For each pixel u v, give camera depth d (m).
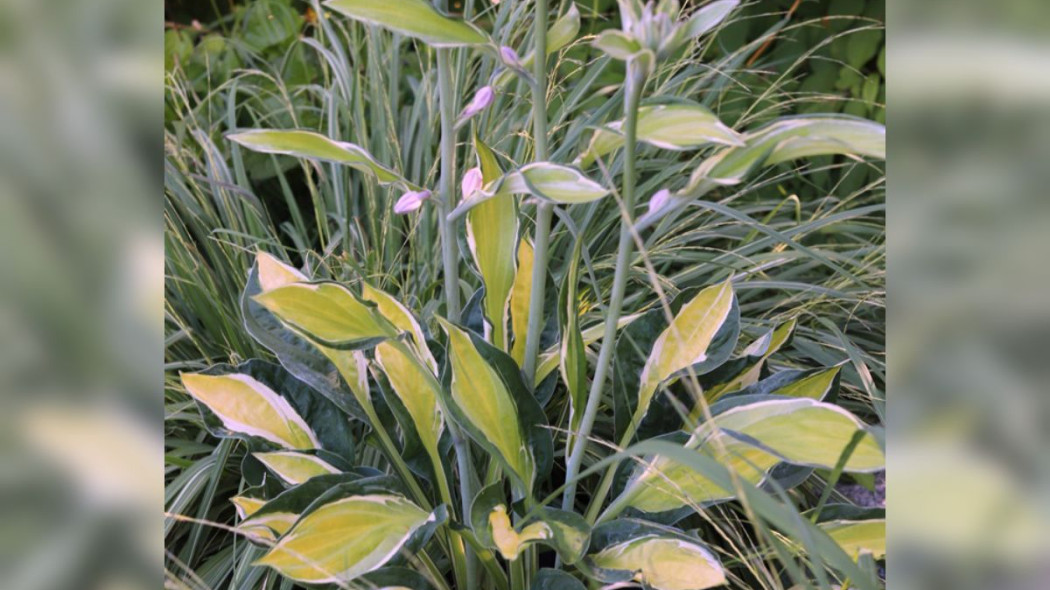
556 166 0.70
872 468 0.72
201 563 0.96
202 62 1.50
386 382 0.83
